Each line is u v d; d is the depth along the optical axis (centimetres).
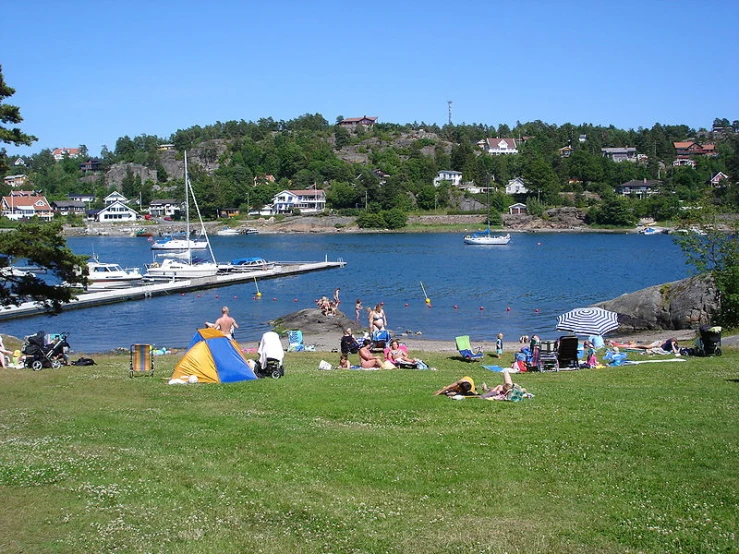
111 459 1327
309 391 1928
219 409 1739
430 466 1295
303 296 6325
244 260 8638
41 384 2081
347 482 1227
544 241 14238
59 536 1022
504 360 2773
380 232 17450
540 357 2380
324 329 4438
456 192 19375
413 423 1583
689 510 1088
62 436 1493
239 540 1017
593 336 3062
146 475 1250
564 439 1423
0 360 2442
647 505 1112
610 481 1209
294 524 1070
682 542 995
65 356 2533
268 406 1769
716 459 1283
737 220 3403
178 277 7700
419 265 9388
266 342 2203
